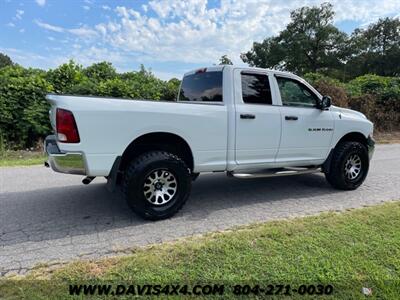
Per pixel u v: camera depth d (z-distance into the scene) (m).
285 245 3.02
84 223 3.70
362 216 3.80
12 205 4.31
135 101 3.56
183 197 3.93
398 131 14.54
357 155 5.23
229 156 4.19
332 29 54.16
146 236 3.33
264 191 5.17
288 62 57.84
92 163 3.37
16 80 8.69
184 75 5.00
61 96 3.29
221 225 3.65
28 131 8.93
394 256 2.82
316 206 4.38
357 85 15.74
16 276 2.52
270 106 4.45
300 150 4.79
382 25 57.84
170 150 4.01
